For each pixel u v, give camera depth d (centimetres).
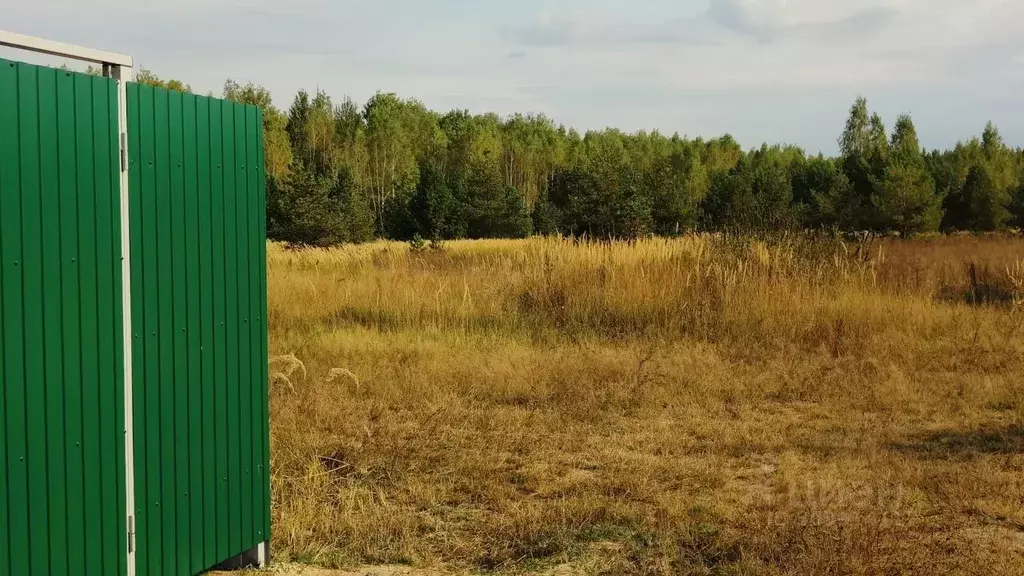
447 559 491
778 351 1087
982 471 629
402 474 627
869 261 1432
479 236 5103
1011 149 7206
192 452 418
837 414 823
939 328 1191
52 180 338
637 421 793
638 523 535
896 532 512
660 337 1137
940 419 807
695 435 755
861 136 8756
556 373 948
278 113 8350
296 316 1277
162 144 395
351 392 866
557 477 636
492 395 882
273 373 786
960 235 4094
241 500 455
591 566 475
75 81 349
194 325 417
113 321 368
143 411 387
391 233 5131
